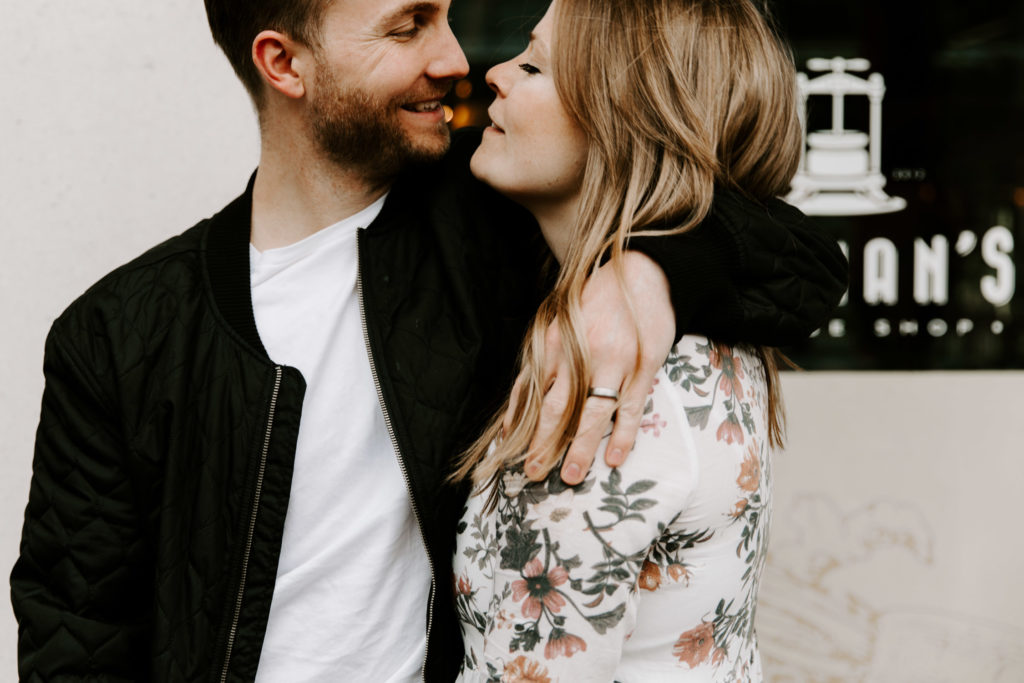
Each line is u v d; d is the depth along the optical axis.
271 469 1.28
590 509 1.04
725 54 1.18
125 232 2.00
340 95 1.29
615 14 1.15
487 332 1.34
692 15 1.17
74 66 1.96
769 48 1.22
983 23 2.61
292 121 1.34
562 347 1.07
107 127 1.98
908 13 2.61
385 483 1.33
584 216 1.17
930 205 2.66
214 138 2.03
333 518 1.32
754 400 1.19
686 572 1.13
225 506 1.28
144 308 1.32
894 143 2.65
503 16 2.42
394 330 1.31
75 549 1.32
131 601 1.35
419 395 1.29
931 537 2.72
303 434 1.32
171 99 2.00
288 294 1.36
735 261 1.13
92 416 1.33
